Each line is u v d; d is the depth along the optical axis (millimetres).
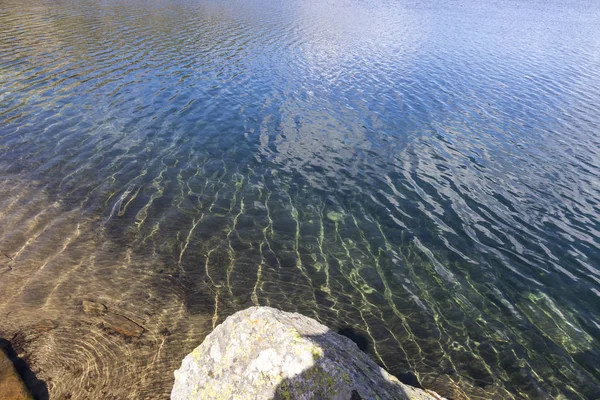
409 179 15844
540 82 28625
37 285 9203
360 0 69688
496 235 12922
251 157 16641
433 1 73812
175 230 11836
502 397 7820
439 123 21172
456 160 17484
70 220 11664
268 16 47719
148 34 34125
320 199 14242
